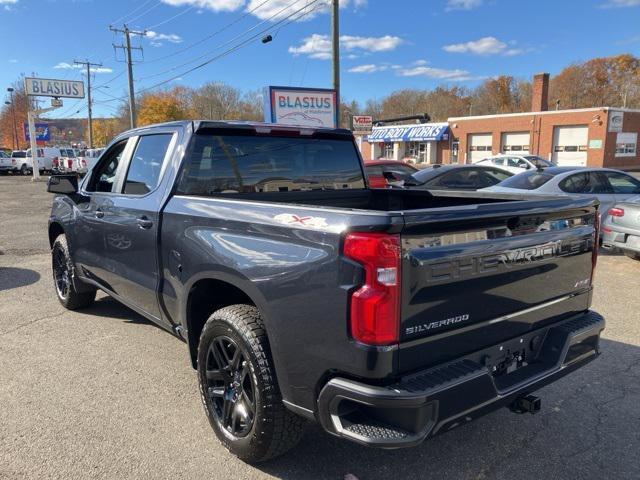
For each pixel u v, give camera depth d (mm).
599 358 4543
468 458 3104
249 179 3951
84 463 3010
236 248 2881
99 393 3887
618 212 8039
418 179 11633
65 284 5762
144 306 4102
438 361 2477
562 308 3117
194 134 3723
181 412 3623
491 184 11547
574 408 3686
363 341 2279
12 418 3506
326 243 2404
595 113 40125
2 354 4613
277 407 2746
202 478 2891
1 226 13031
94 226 4672
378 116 98125
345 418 2402
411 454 3143
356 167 4668
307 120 19781
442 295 2420
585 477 2918
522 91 90750
